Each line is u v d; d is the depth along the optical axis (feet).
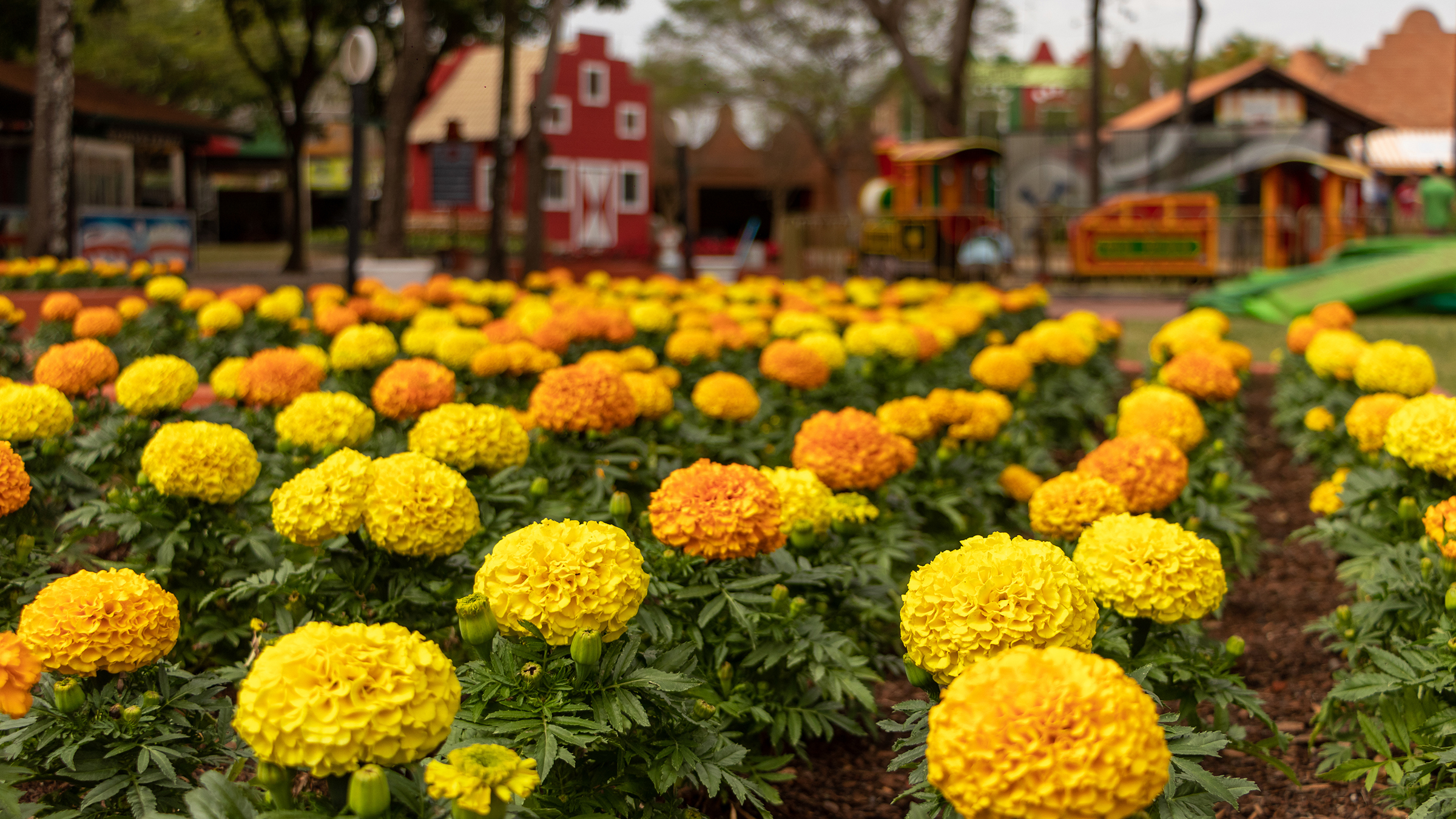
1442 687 9.64
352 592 10.02
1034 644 7.56
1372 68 160.56
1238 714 13.02
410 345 20.97
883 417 15.69
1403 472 13.57
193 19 108.47
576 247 122.72
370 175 160.45
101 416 15.85
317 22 82.33
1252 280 55.47
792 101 156.25
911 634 7.85
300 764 5.93
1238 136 92.22
